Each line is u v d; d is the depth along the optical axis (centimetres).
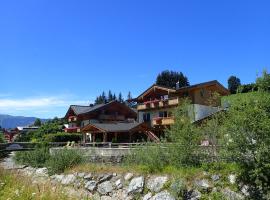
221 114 2381
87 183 2605
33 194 839
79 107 7731
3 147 3622
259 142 1941
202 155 2331
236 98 2119
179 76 10550
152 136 5366
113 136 5988
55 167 2994
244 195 1928
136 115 7269
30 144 3891
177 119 2522
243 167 1983
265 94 2047
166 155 2452
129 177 2428
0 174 1069
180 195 2064
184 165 2325
